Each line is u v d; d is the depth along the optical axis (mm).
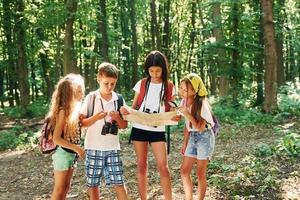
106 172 5605
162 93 5816
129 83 38031
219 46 16547
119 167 5633
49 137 5457
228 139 11766
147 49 39125
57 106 5379
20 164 11406
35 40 23547
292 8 24781
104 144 5566
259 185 6863
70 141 5445
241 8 17172
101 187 7914
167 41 36469
